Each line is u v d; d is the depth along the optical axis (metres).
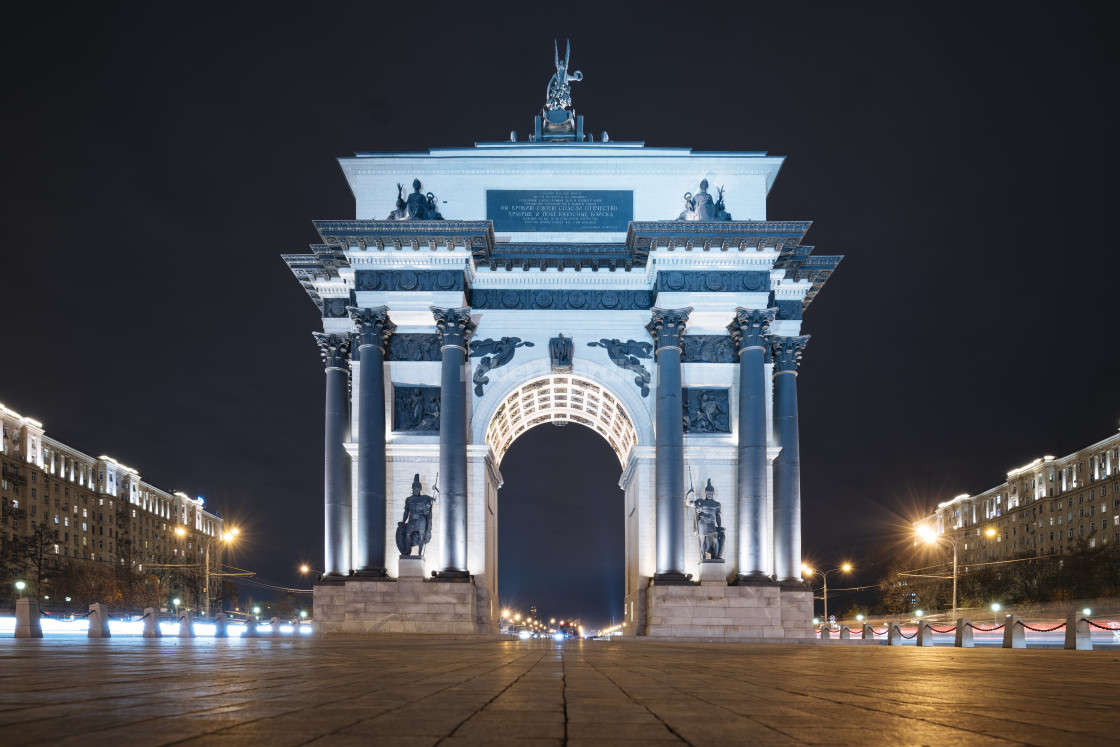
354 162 66.69
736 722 8.01
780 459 63.31
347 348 65.81
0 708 8.18
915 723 8.01
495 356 63.41
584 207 66.69
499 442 72.38
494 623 68.44
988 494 194.38
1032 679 15.14
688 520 61.47
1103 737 7.06
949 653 32.22
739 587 58.38
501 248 63.78
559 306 64.25
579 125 68.94
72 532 177.50
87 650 23.59
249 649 26.64
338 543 62.06
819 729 7.51
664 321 61.53
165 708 8.31
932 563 163.25
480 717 8.12
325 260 65.81
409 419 62.72
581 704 9.61
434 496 61.56
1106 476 154.62
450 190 66.69
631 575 68.62
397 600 58.09
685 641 53.59
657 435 61.06
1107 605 111.44
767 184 69.38
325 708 8.66
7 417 157.00
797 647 40.72
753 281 61.94
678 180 67.00
